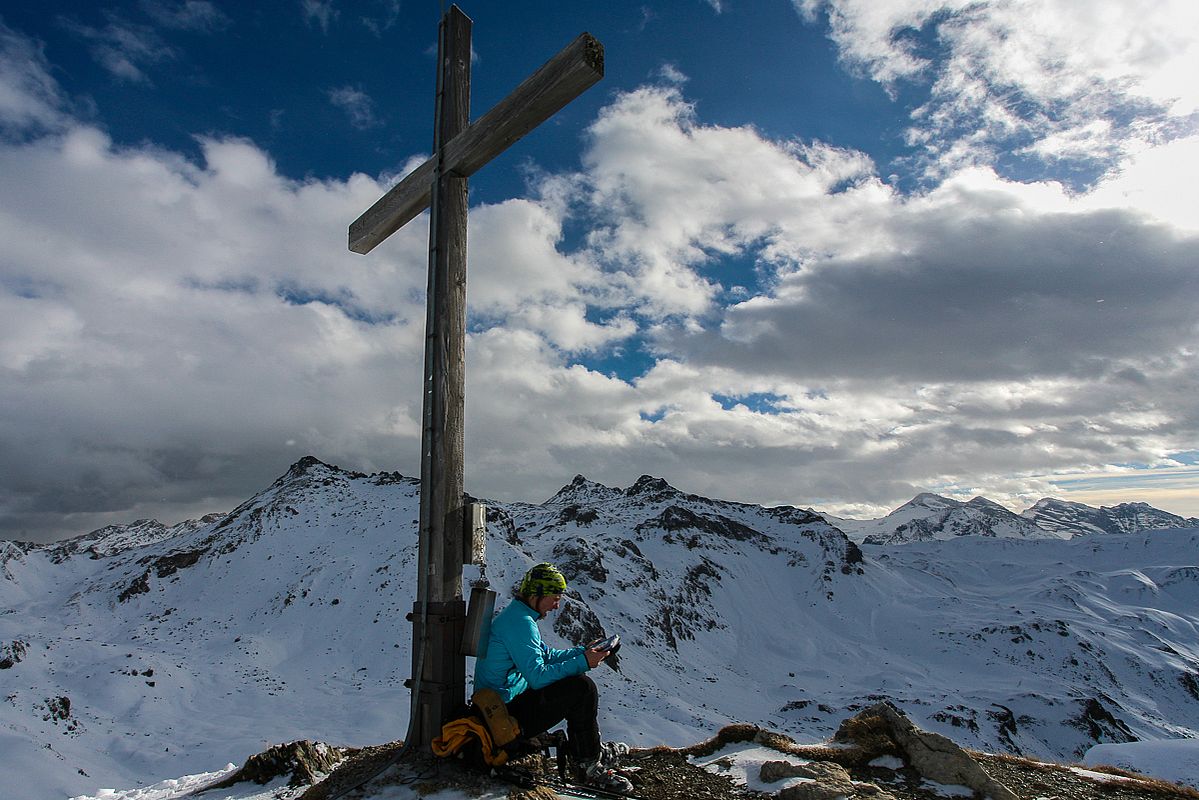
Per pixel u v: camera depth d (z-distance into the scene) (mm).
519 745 4910
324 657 155125
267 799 6148
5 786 79875
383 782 4949
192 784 7387
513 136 5754
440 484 5613
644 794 5410
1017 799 5621
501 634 4984
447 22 6625
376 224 7383
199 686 131250
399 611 172125
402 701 122000
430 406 5812
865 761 6254
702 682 195250
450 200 6207
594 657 5047
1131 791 6359
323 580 194000
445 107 6418
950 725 167375
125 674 125062
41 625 176250
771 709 176250
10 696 105938
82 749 96812
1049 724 184125
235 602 192500
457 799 4590
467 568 174250
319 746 7137
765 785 5473
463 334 6070
